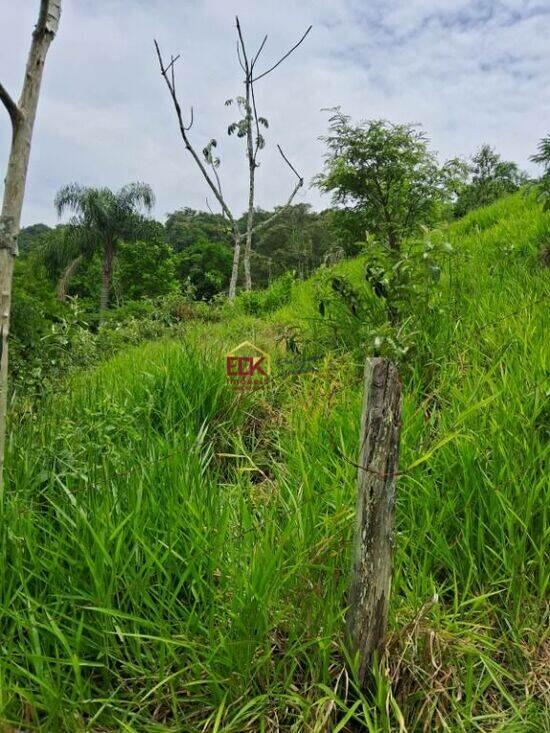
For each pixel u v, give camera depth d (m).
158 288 31.02
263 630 1.75
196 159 9.23
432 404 3.14
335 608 1.87
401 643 1.77
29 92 1.72
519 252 5.90
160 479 2.36
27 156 1.75
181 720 1.69
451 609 1.99
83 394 3.47
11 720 1.55
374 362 1.60
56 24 1.74
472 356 3.37
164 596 1.88
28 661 1.74
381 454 1.61
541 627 1.92
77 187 27.59
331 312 4.50
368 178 8.94
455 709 1.66
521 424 2.49
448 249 3.50
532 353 3.12
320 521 2.20
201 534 1.96
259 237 35.22
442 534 2.13
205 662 1.70
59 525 2.22
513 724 1.64
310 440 2.83
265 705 1.70
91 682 1.79
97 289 35.66
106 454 2.45
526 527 2.02
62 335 4.12
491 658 1.88
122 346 7.18
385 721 1.59
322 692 1.73
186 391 3.52
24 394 3.28
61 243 28.44
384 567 1.66
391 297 3.63
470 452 2.34
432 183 9.05
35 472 2.43
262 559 1.85
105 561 1.84
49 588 1.92
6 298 1.79
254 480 3.14
